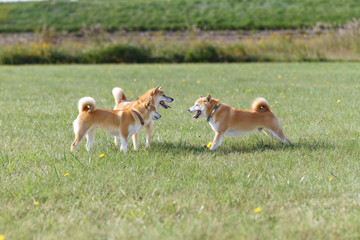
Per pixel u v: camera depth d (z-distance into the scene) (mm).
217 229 4211
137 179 5762
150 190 5355
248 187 5438
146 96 8070
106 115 7312
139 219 4453
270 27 43031
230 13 48188
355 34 32406
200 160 6758
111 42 35594
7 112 11289
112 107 12352
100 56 33812
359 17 44125
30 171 6141
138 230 4238
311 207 4754
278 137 7727
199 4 52000
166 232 4137
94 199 5129
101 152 7301
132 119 7305
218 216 4555
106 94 15336
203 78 20875
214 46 33875
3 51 33156
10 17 48031
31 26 45031
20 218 4652
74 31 43375
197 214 4605
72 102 13359
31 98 14383
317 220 4434
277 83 18344
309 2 50625
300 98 13625
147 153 7055
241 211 4730
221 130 7641
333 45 32594
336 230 4156
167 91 15836
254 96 14328
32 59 33438
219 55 33438
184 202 4938
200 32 41875
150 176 5902
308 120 9898
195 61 33438
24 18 47938
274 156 6906
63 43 36250
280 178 5730
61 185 5578
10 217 4617
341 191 5223
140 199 5188
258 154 7105
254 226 4270
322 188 5312
